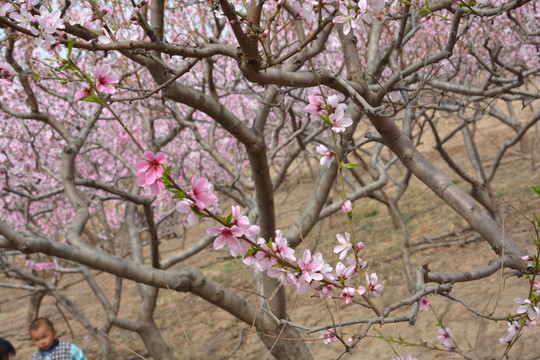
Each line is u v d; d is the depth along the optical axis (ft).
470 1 6.51
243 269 39.75
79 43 5.72
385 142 8.70
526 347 16.83
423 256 30.25
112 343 33.22
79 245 12.55
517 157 49.47
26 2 5.49
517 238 27.02
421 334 20.51
